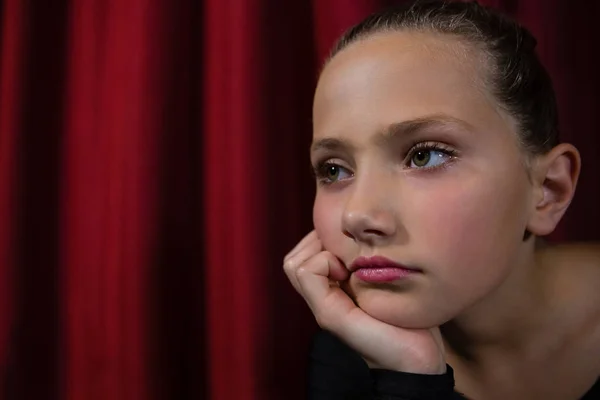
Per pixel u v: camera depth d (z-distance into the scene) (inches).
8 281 38.0
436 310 20.1
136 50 36.2
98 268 37.6
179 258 36.6
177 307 36.5
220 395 35.2
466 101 20.0
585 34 32.3
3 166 38.3
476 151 19.9
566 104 32.3
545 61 32.3
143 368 35.9
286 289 34.7
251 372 34.3
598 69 32.2
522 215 21.1
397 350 20.9
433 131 19.6
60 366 39.0
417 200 19.6
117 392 36.6
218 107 35.5
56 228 39.2
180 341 36.6
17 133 38.2
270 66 34.5
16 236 38.2
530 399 26.0
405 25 21.7
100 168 37.9
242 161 34.1
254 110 34.1
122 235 36.1
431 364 20.9
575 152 22.3
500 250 20.2
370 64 20.7
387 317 20.7
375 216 19.3
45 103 39.3
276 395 34.4
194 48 37.0
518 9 32.7
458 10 22.2
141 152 35.8
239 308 34.4
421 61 20.3
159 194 35.9
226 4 35.3
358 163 20.5
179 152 36.5
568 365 25.0
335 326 21.9
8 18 38.9
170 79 36.4
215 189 35.4
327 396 21.9
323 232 22.6
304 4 35.5
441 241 19.4
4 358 37.9
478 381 26.6
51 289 39.0
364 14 33.4
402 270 19.8
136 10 36.4
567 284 24.8
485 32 21.5
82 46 38.9
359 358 21.8
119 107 36.8
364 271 20.4
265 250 34.1
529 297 24.1
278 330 34.5
